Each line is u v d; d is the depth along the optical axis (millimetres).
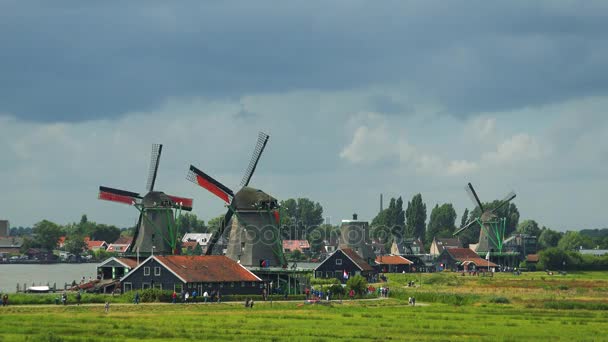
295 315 164625
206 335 129500
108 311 167250
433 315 169625
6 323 139625
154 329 134875
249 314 166125
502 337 133125
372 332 137000
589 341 129125
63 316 153250
